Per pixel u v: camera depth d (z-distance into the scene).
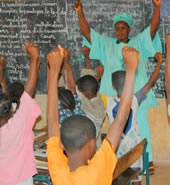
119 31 4.40
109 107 3.35
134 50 1.67
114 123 1.74
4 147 2.59
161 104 4.64
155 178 4.34
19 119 2.58
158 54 4.41
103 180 1.67
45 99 5.12
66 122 1.77
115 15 4.50
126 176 3.03
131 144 3.41
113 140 1.73
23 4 4.97
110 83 4.52
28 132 2.65
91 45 4.61
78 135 1.71
